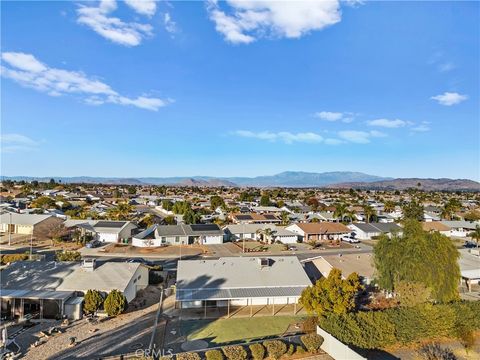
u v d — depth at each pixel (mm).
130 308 40562
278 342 28969
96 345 30953
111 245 78938
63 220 90188
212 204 142375
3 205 113812
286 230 92438
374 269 47938
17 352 29422
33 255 62125
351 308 34469
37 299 37812
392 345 31109
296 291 40906
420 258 38062
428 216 127812
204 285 40812
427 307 32906
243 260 46812
